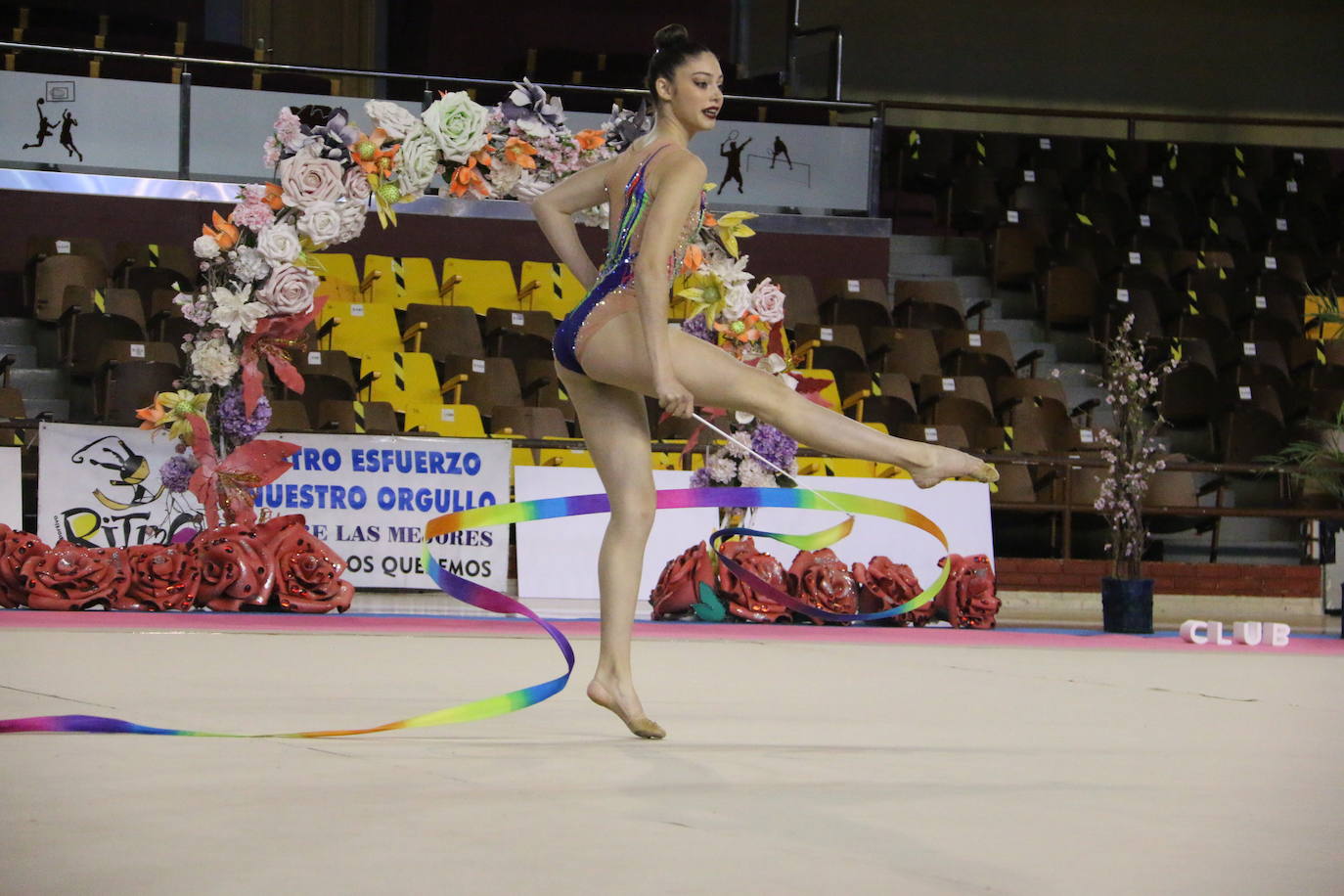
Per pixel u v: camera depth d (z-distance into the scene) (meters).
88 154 22.41
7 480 15.40
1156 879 3.85
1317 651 13.21
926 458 6.29
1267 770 5.82
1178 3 33.19
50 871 3.71
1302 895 3.71
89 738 6.00
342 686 8.18
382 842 4.11
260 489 15.66
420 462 16.22
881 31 32.25
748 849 4.11
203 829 4.24
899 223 30.48
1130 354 16.06
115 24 27.22
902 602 15.31
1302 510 20.00
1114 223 28.11
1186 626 14.05
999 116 32.66
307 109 23.05
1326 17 33.22
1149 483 20.75
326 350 19.83
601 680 6.44
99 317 19.59
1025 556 20.83
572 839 4.20
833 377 21.88
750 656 10.98
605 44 30.23
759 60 32.16
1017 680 9.50
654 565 16.22
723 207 24.55
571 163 10.99
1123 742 6.54
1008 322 25.66
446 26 29.44
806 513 16.45
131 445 15.06
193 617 12.89
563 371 6.62
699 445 15.99
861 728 6.88
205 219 22.73
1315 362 24.98
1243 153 30.94
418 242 23.73
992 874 3.88
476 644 11.37
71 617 12.58
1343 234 29.89
